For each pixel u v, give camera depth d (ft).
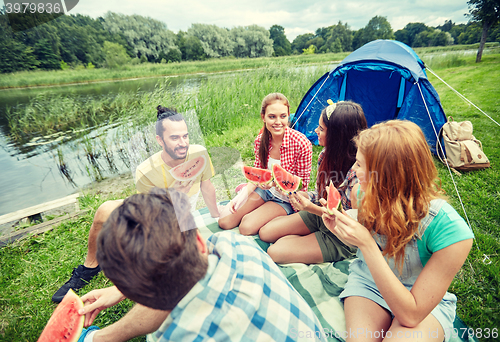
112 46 64.44
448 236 3.81
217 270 2.65
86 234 10.00
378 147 3.85
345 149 6.38
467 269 7.36
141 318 3.56
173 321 2.43
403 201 3.92
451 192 11.17
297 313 3.09
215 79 31.63
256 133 18.29
